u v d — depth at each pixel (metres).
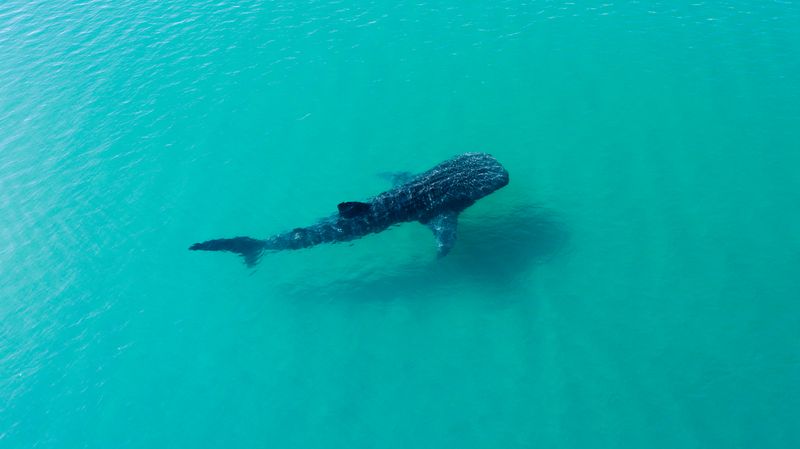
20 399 22.17
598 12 37.75
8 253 27.36
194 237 27.53
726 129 29.27
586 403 20.02
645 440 18.88
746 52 33.50
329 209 28.09
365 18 39.31
